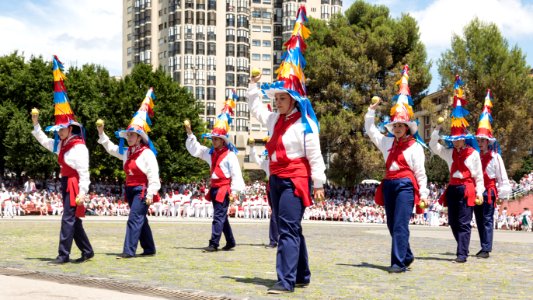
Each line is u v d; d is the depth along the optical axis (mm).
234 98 12117
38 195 38594
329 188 56562
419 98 55344
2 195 32312
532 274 8781
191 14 101000
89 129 50469
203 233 17984
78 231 9148
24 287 5902
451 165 10750
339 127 51125
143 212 10023
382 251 12453
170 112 53281
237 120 101000
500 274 8734
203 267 8766
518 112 49125
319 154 6535
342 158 54219
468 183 10516
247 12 103500
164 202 41344
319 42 56781
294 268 6477
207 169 59094
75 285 6270
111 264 8914
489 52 50438
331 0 104188
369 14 56875
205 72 100875
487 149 12117
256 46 105250
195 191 50000
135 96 51094
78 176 8922
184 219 31609
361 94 53938
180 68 100500
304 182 6539
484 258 11352
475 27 51531
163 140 51094
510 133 49531
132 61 109500
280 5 105938
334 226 27375
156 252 11195
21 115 48219
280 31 105750
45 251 10992
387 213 9016
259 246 13227
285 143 6562
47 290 5766
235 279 7430
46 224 21906
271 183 6730
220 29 102000
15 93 50156
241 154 98562
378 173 56094
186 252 11297
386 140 9219
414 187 8789
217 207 11688
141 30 107062
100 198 41531
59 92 8984
